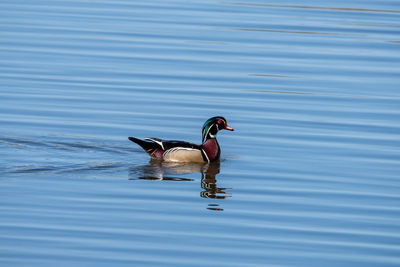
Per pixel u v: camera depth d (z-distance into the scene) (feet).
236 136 62.44
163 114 66.95
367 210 47.03
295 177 53.21
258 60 84.74
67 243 40.57
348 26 102.89
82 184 50.19
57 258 38.73
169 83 75.66
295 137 62.08
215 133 57.36
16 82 74.23
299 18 107.34
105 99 70.38
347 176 53.42
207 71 80.18
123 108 68.08
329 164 55.98
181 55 85.81
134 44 89.71
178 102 70.13
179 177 52.95
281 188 50.93
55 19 101.65
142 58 84.17
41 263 38.14
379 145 60.34
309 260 39.60
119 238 41.52
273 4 118.21
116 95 71.61
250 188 50.85
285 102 71.15
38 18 102.06
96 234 41.93
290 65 83.35
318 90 74.95
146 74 78.48
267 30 98.78
